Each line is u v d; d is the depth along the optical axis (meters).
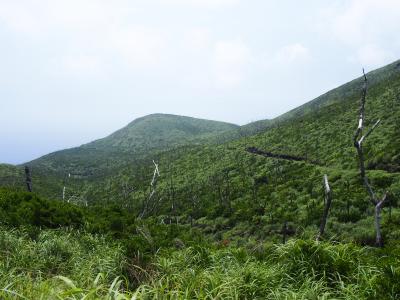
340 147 57.88
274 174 55.81
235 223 36.28
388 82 101.25
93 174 171.00
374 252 9.84
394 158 39.38
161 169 97.44
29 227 11.71
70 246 9.97
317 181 42.47
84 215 15.34
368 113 72.69
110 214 16.59
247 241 28.78
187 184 71.19
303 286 6.30
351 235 23.61
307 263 7.07
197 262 8.09
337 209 29.94
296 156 65.44
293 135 83.06
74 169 192.12
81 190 101.94
